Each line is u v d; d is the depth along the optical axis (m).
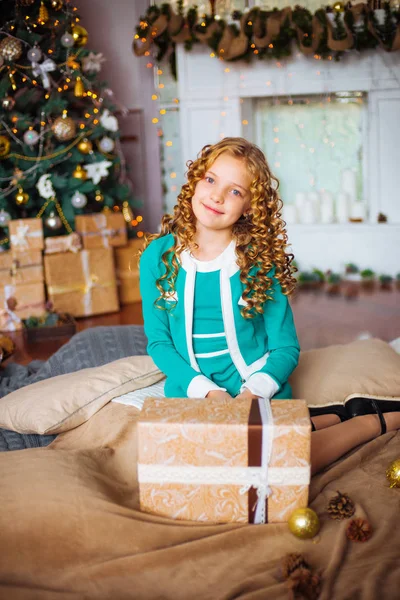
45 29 3.79
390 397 2.02
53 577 1.38
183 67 4.62
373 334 3.35
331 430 1.85
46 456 1.64
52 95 3.85
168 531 1.44
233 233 1.80
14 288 3.75
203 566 1.39
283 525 1.47
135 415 1.86
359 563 1.39
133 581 1.36
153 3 4.66
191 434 1.42
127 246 4.22
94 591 1.34
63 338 3.55
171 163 4.83
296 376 2.13
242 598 1.28
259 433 1.41
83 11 4.73
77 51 3.84
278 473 1.44
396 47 4.11
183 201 1.78
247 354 1.82
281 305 1.84
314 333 3.41
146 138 4.96
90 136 3.94
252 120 4.81
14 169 3.83
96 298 4.02
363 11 4.16
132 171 5.00
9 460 1.62
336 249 4.69
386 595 1.29
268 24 4.20
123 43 4.80
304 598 1.28
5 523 1.43
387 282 4.55
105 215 4.00
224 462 1.44
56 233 3.99
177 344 1.84
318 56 4.41
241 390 1.73
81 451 1.70
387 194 4.61
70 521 1.44
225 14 4.44
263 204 1.76
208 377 1.82
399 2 4.14
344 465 1.77
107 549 1.42
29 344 3.47
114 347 2.52
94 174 3.90
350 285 4.49
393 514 1.56
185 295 1.79
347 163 4.79
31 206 3.95
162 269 1.83
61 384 2.03
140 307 4.20
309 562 1.39
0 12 3.75
